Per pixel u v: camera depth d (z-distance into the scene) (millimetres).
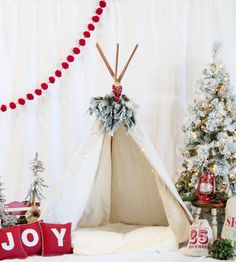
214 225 3559
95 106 3504
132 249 3438
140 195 4020
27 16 4113
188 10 4297
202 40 4258
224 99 3787
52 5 4152
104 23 4234
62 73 4184
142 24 4270
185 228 3613
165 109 4297
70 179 3539
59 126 4219
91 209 3994
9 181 4125
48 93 4152
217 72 3799
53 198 3500
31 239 3342
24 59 4113
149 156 3562
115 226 4059
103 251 3398
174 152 4309
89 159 3576
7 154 4129
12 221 3547
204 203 3516
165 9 4281
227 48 4281
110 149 3836
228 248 3289
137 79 4270
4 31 4109
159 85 4293
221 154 3766
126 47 4258
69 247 3408
